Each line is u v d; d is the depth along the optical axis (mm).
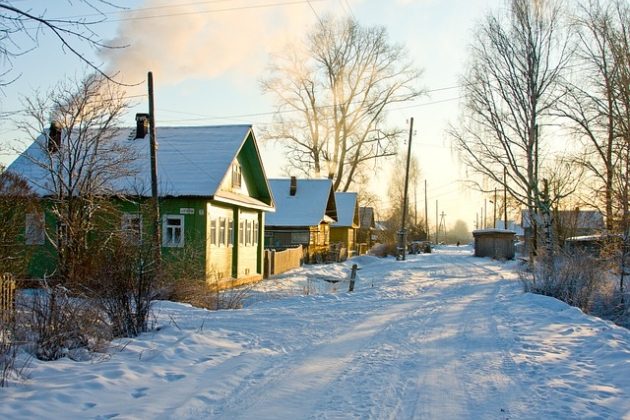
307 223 45031
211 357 9406
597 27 26469
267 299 20219
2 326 8477
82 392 6945
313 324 13242
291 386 7785
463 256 60781
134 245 11641
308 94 49594
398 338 11641
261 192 32188
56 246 17031
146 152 26422
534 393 7477
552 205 33031
